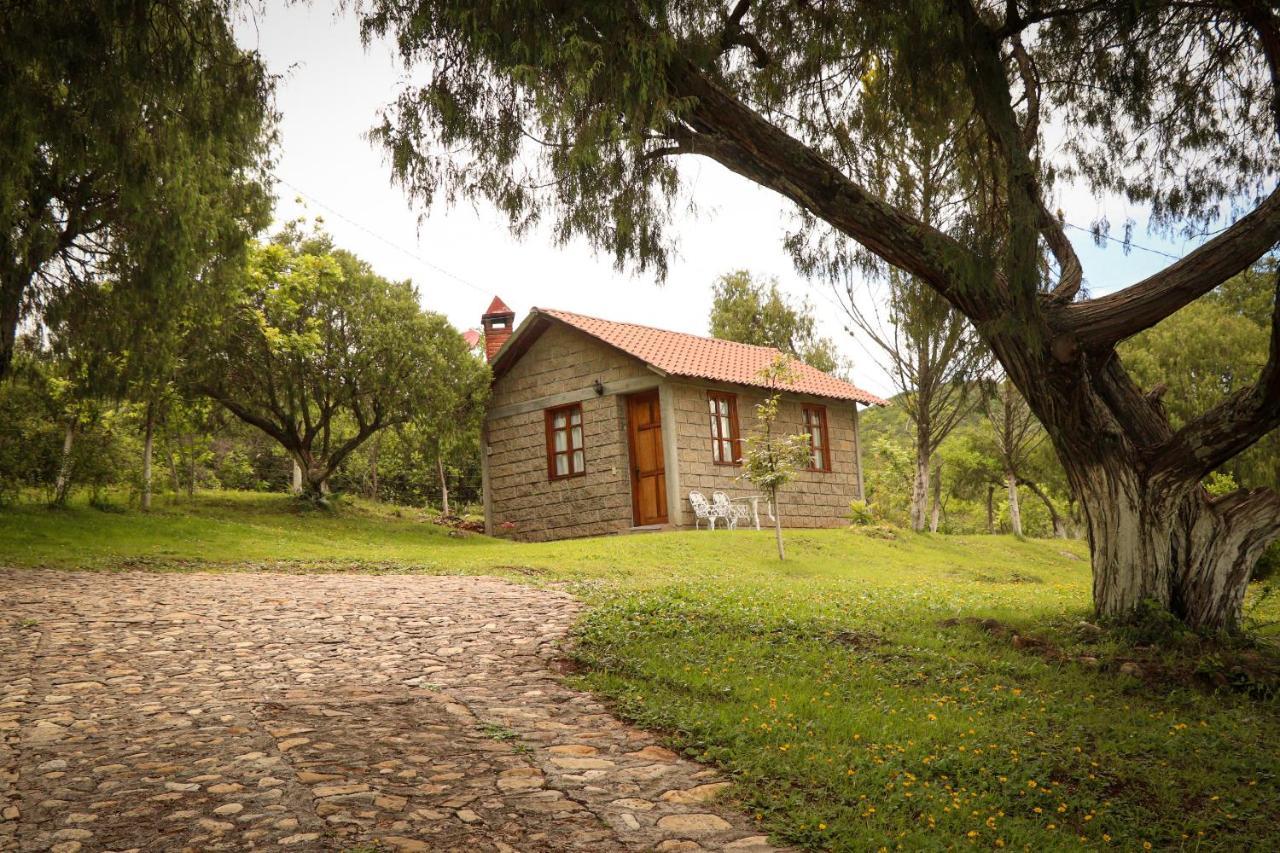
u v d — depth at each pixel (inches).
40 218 539.5
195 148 476.1
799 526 1001.5
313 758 220.1
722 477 929.5
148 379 701.9
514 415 994.1
